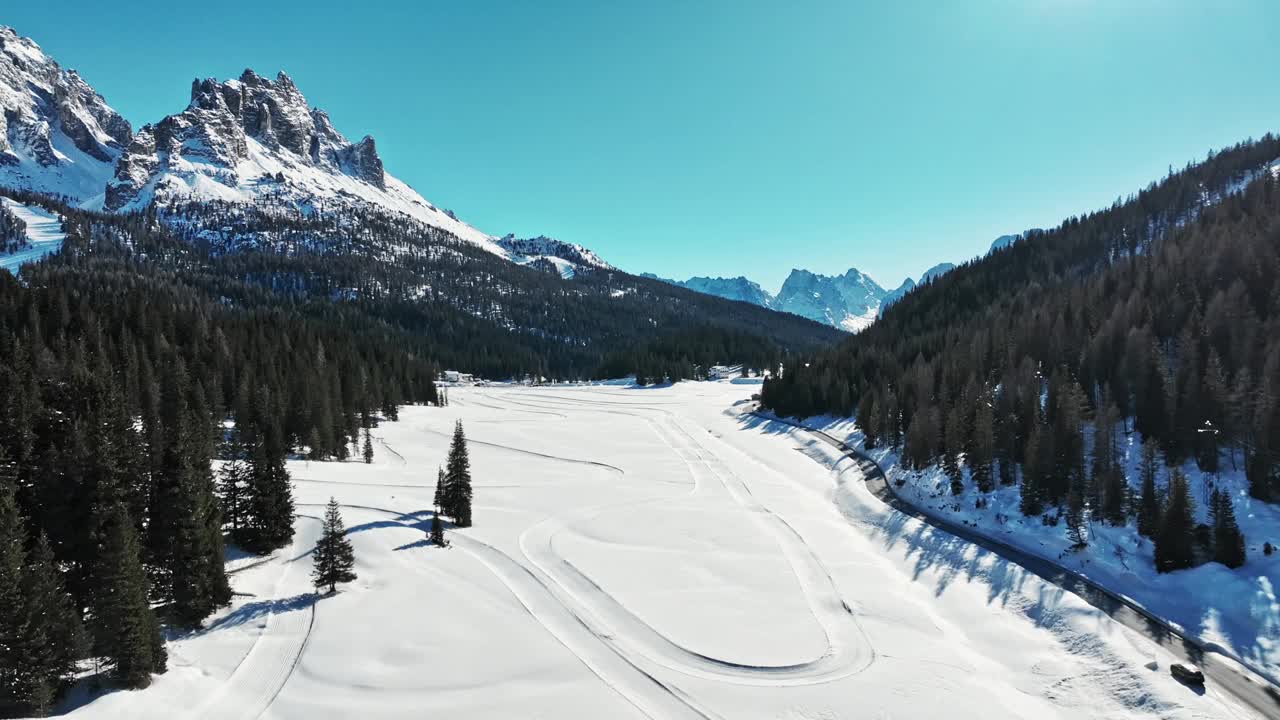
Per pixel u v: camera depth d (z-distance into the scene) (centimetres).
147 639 3212
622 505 7269
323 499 6294
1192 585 4575
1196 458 6119
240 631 3866
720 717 3325
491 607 4347
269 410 8106
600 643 4025
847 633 4297
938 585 5206
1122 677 3712
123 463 4103
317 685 3394
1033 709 3519
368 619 4047
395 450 9819
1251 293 8619
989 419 7225
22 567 3047
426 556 5138
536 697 3375
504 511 6694
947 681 3709
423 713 3200
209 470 4916
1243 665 3809
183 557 3869
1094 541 5484
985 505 6675
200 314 13000
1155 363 7081
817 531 6538
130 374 7550
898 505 7281
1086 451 6938
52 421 4441
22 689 2798
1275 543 4744
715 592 4856
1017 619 4575
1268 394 5734
